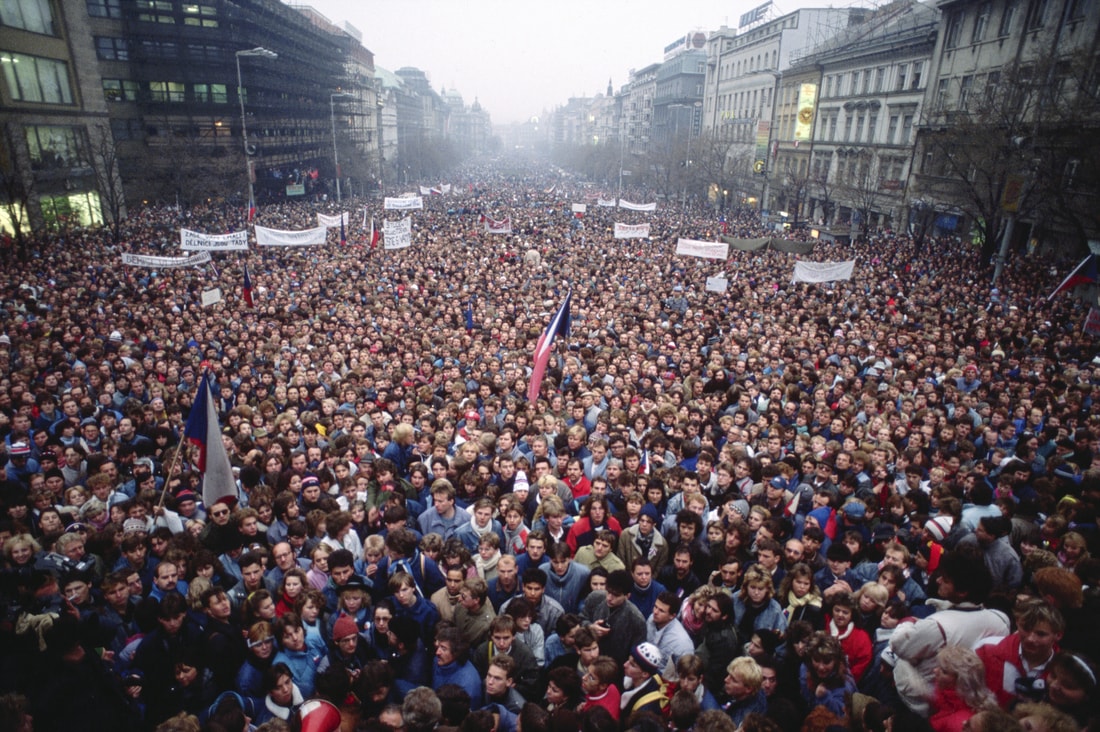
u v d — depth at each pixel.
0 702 3.92
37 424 10.66
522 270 30.11
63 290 22.69
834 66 57.91
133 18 62.22
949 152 32.75
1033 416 10.59
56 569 5.86
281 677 4.65
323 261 31.84
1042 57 28.39
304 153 87.81
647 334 17.31
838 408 11.86
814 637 4.58
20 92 38.16
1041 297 25.72
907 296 25.78
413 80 188.25
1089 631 4.59
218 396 13.04
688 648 5.29
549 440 10.41
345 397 11.94
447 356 15.25
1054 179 26.75
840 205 55.19
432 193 80.69
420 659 5.28
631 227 37.47
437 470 8.39
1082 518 7.11
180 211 52.56
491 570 6.56
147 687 4.93
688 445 9.62
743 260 34.31
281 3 82.56
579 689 4.68
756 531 7.10
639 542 6.91
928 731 3.78
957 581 4.52
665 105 121.69
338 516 6.84
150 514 7.39
